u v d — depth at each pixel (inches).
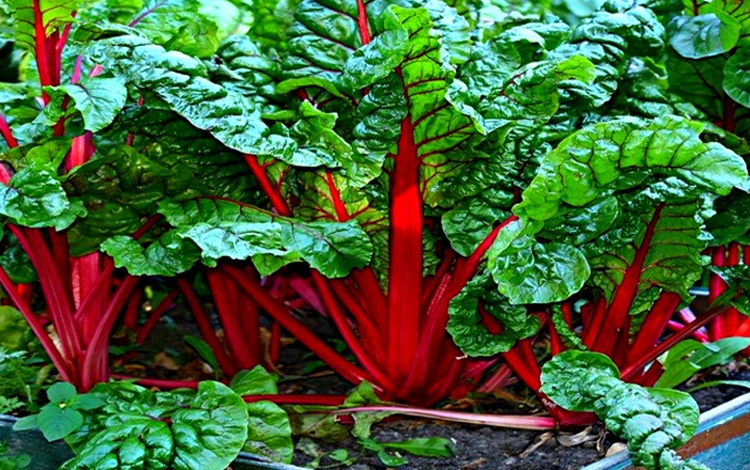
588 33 58.3
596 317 58.9
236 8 79.3
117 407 52.2
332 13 57.4
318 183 57.4
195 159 57.7
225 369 69.5
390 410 56.6
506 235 49.1
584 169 47.7
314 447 55.4
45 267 57.1
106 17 62.9
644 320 60.4
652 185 52.6
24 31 54.8
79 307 59.4
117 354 73.6
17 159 56.1
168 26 60.6
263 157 55.1
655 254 55.9
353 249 54.1
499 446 55.1
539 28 62.0
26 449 53.8
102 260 62.4
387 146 52.7
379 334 61.5
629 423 46.7
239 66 59.6
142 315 84.4
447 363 61.1
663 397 48.9
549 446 54.7
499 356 63.3
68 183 53.2
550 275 51.5
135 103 61.7
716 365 67.2
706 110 68.6
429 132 53.9
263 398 58.1
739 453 54.9
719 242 61.5
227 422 49.6
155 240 57.5
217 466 47.4
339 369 62.2
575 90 56.7
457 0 65.6
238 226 51.5
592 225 52.4
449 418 56.8
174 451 47.6
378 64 48.4
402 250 57.4
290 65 58.1
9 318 66.7
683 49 62.2
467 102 51.8
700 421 51.8
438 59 49.5
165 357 74.5
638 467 49.5
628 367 59.3
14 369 59.6
